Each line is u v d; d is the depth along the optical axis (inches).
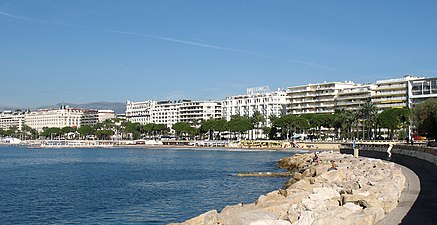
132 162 4667.8
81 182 2755.9
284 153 6279.5
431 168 2110.0
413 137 6077.8
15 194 2219.5
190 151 7317.9
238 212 1066.7
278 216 1052.5
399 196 1269.7
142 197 2081.7
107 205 1871.3
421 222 936.9
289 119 7864.2
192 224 1050.7
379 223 928.9
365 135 7721.5
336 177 1771.7
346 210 981.2
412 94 7411.4
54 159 5329.7
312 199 1171.3
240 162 4537.4
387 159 3339.1
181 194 2165.4
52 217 1635.1
